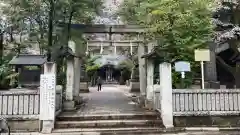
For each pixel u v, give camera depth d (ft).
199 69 49.67
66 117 35.83
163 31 42.24
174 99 34.83
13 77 49.14
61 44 45.09
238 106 35.04
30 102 33.30
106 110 41.47
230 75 62.28
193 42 41.11
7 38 59.11
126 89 97.91
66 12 47.06
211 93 35.04
